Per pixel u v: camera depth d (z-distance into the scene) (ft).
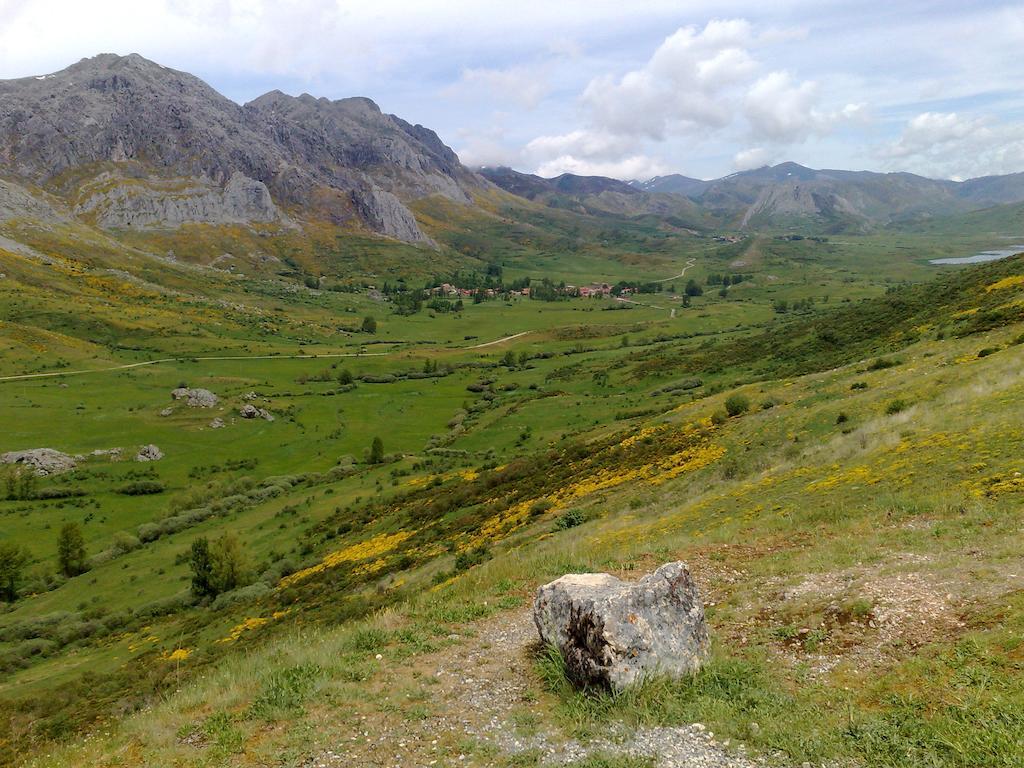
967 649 30.45
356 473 340.59
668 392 369.71
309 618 115.34
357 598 118.83
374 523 214.28
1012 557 40.68
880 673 30.86
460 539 141.49
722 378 360.48
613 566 58.44
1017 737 23.38
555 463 192.34
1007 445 66.44
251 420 479.00
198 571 200.44
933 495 60.18
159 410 485.56
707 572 53.57
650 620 34.17
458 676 37.37
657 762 26.43
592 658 32.91
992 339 142.51
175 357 640.17
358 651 42.37
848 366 182.80
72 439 431.02
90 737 36.24
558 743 28.96
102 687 111.04
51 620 203.92
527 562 65.05
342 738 30.68
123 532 296.51
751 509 77.77
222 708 35.06
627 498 121.39
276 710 33.63
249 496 325.21
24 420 449.89
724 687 32.01
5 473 372.58
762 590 46.03
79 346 627.05
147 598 214.69
